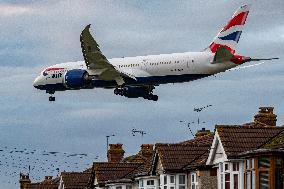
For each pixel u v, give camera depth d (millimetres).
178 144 197625
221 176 161875
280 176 143250
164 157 192625
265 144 158375
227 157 156125
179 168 188625
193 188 183500
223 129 164000
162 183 191875
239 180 154375
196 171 180000
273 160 143000
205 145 197750
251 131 164625
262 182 145250
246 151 153125
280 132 162250
